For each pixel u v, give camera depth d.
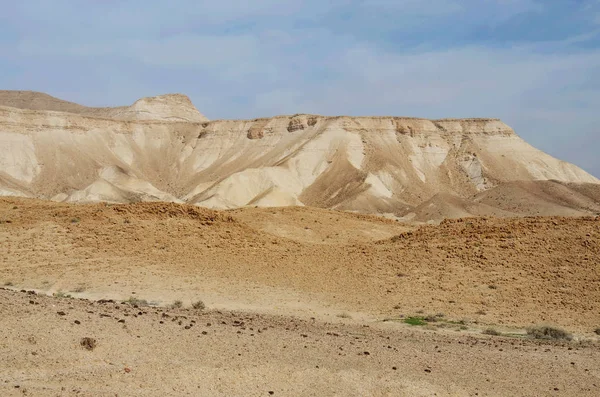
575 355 20.06
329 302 29.80
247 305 28.23
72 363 13.36
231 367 14.65
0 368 12.47
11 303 16.88
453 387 15.06
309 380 14.41
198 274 33.19
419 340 21.34
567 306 28.31
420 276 33.25
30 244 35.34
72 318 16.31
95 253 34.91
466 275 32.69
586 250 33.72
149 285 30.73
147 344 15.45
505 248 35.34
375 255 37.25
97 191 154.62
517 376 16.70
